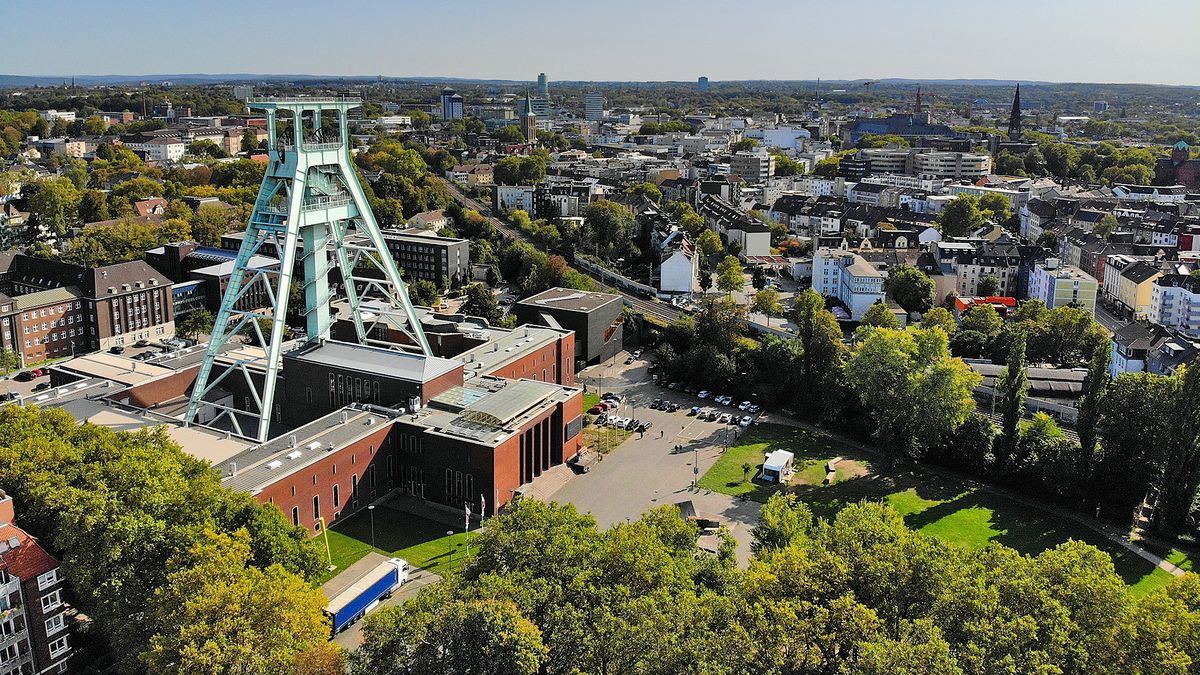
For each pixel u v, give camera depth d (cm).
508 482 13712
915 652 7119
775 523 10875
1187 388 12719
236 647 7831
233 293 14725
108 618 9062
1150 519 13688
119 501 9694
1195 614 7862
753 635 7762
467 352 17325
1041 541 13275
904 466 15875
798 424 17738
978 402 18688
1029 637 7525
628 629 7762
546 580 8731
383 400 14850
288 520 12156
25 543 9275
